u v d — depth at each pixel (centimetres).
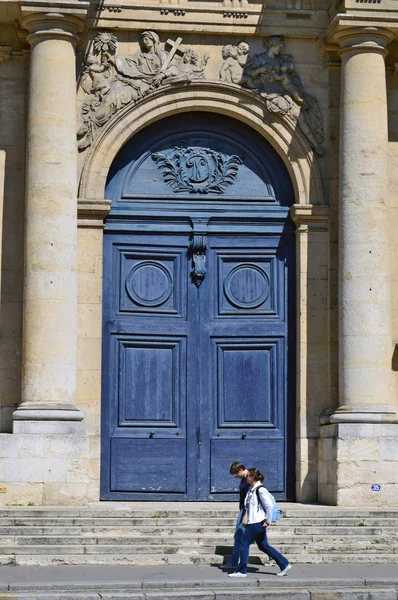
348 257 3603
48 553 2934
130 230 3750
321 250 3750
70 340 3484
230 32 3750
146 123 3738
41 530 3048
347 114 3641
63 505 3375
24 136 3672
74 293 3509
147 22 3722
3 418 3575
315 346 3722
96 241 3678
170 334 3747
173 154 3788
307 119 3766
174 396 3738
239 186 3797
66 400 3459
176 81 3728
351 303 3588
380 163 3622
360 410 3541
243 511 2808
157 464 3709
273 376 3762
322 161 3766
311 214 3738
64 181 3512
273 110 3753
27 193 3522
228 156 3806
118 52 3722
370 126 3619
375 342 3569
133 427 3712
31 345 3462
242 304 3781
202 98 3750
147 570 2833
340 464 3494
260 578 2730
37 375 3450
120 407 3709
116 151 3706
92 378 3641
